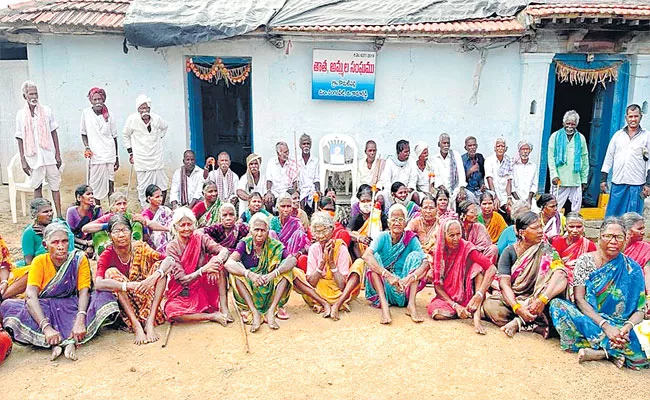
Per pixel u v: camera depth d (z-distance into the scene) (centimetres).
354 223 671
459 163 809
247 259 538
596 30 831
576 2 881
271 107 897
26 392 418
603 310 479
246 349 480
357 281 551
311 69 881
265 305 539
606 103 912
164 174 862
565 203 886
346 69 873
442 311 538
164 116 906
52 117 825
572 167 803
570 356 475
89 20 828
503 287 520
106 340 496
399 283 539
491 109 894
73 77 894
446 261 543
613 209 812
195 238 534
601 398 416
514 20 847
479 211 657
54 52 885
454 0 859
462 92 888
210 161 807
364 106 893
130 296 511
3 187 1061
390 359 467
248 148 1092
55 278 479
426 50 873
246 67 898
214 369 451
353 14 847
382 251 559
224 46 877
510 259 529
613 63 882
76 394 416
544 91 873
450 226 528
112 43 883
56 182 830
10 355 470
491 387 428
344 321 538
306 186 823
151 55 885
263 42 873
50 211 574
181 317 523
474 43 854
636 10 802
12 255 718
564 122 802
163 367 453
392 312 559
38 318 468
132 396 414
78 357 467
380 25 834
